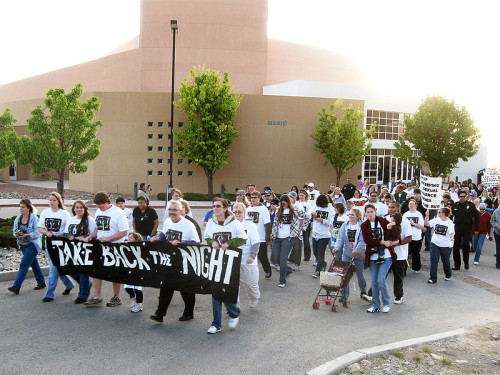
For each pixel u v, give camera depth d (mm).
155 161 31531
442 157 33125
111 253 8375
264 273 11836
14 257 11883
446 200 15492
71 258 8711
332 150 32125
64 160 22156
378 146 40125
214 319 7453
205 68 41125
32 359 6309
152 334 7320
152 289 10086
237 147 32500
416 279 11789
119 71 42969
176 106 29344
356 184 35000
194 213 23875
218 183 32344
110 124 31359
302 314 8539
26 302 8773
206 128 29578
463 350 6910
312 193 16891
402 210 15492
